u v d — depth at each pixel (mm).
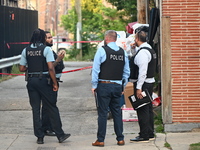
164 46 16094
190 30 16078
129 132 16250
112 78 13961
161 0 16078
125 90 17844
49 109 14547
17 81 30719
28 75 14383
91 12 70312
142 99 14344
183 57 16125
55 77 14250
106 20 60250
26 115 19328
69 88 26797
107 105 14062
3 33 33781
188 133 15883
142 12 25625
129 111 17719
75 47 64062
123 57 14117
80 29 64125
